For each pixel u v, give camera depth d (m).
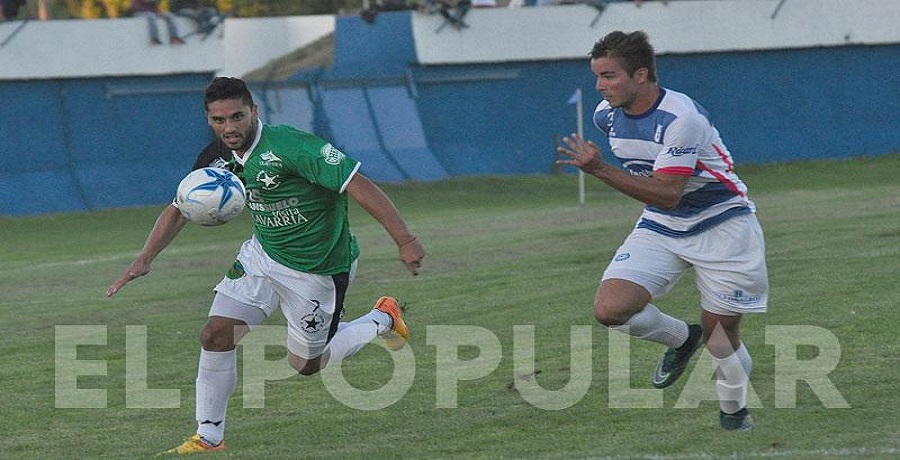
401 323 21.47
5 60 76.56
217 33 82.12
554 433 18.94
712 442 17.92
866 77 97.06
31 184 75.25
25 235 64.06
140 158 79.44
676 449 17.55
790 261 36.75
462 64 89.75
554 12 90.19
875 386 21.09
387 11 92.94
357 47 90.38
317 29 91.12
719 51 93.25
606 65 18.08
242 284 18.84
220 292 18.88
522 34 90.00
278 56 90.38
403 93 89.00
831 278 32.97
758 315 27.97
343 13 108.31
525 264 39.84
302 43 90.81
